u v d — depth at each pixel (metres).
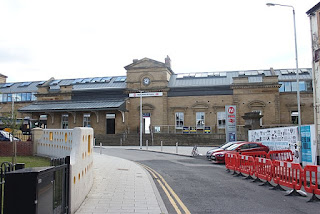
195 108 41.88
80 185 7.62
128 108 43.69
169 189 10.28
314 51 17.23
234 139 24.67
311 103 39.69
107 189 9.90
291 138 17.52
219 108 41.19
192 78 44.97
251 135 23.84
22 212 4.15
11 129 18.41
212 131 40.94
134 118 43.75
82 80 50.75
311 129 15.70
